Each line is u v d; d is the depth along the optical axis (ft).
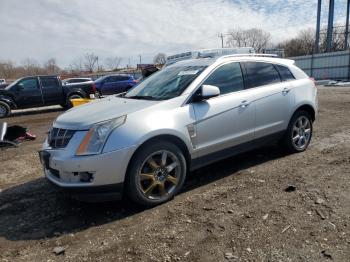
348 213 11.73
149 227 11.89
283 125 18.03
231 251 10.12
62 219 13.06
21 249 11.15
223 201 13.46
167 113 13.69
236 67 16.57
